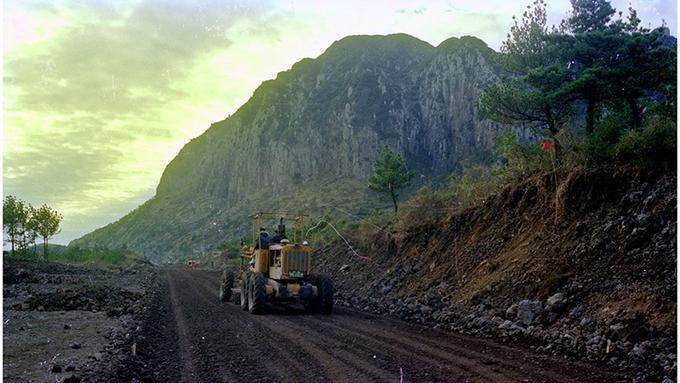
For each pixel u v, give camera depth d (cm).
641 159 964
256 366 562
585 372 520
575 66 1528
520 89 1543
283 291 1077
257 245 1280
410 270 1370
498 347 666
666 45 1426
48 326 851
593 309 734
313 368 551
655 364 516
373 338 746
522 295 892
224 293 1414
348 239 2138
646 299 671
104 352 618
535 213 1120
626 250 809
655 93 1530
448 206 1549
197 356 618
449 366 556
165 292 1714
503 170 1448
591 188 1016
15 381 483
